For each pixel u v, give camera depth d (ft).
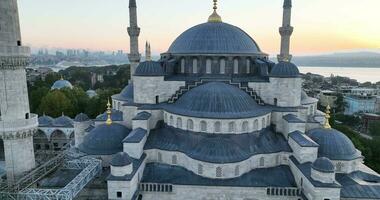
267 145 173.27
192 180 154.10
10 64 154.10
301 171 151.33
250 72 214.48
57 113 379.14
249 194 151.94
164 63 214.07
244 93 185.68
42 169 168.14
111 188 144.15
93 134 189.98
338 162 165.37
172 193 155.02
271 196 152.35
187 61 211.61
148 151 174.81
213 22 228.22
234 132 166.50
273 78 192.75
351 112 651.66
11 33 154.40
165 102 200.13
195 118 167.53
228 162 150.61
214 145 155.43
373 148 278.05
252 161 166.09
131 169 148.05
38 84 565.94
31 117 168.76
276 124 188.75
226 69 208.85
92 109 399.44
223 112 166.61
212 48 208.54
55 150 297.74
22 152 162.61
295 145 166.40
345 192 148.36
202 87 182.39
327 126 180.34
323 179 137.80
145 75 195.00
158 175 164.66
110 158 180.75
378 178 166.30
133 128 183.01
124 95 248.93
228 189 151.64
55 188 157.17
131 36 267.59
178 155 169.07
